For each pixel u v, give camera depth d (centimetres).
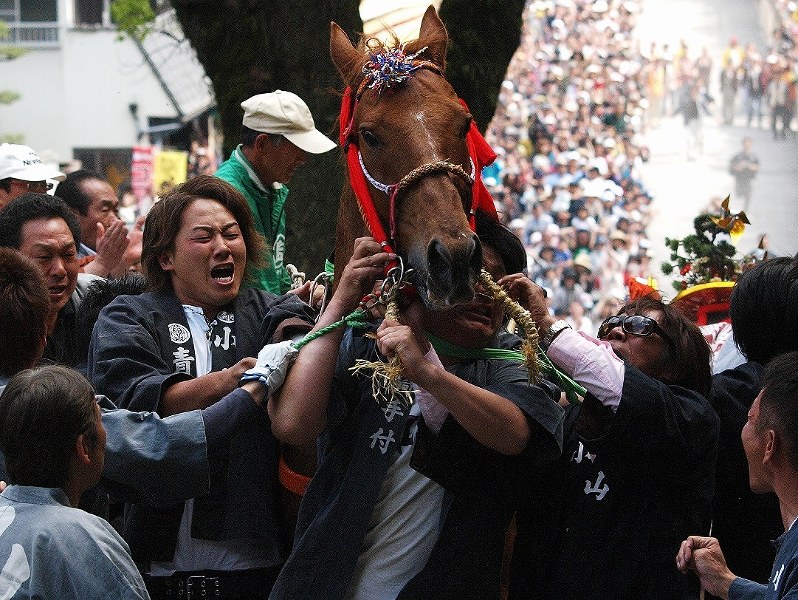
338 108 1116
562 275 3344
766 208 4338
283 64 1134
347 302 534
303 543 532
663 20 5206
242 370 586
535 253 3388
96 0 4588
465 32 1152
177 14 1170
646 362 635
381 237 529
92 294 745
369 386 549
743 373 663
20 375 499
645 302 652
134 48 4534
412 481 537
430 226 490
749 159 4481
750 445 496
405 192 506
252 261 682
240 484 606
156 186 3312
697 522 591
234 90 1157
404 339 503
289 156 928
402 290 526
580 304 3303
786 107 4797
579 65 4522
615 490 583
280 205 959
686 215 4247
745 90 4806
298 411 532
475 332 536
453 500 529
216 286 646
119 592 478
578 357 559
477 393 506
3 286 585
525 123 4166
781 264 648
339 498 533
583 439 573
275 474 622
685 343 634
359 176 536
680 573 579
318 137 932
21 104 4591
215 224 646
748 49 4834
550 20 4709
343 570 527
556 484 594
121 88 4400
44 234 738
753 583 532
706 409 590
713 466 600
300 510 552
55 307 745
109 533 491
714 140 4712
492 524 532
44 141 4562
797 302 635
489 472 535
